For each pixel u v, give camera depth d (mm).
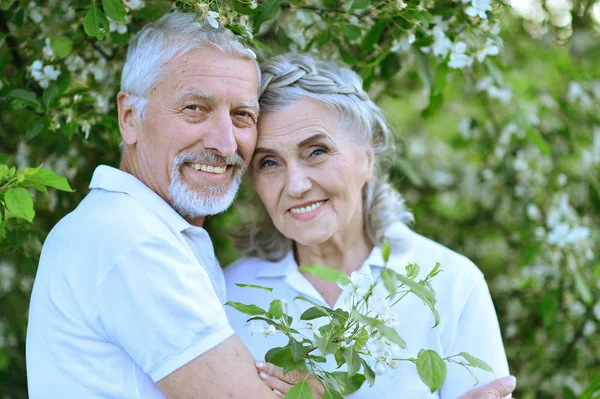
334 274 1727
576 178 3855
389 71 2947
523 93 3814
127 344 1972
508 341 3824
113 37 2609
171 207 2283
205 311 1980
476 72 3590
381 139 2578
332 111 2373
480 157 4047
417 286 1719
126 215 2070
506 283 4016
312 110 2357
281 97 2357
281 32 2771
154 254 1996
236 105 2238
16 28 3062
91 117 2707
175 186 2234
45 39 2748
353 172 2428
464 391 2373
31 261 2744
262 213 2645
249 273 2625
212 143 2201
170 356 1941
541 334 3746
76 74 2812
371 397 2344
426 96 4570
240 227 2725
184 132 2195
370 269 2543
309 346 1929
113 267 1976
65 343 2021
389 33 2785
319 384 2049
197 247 2303
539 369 3609
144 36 2238
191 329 1949
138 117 2248
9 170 1985
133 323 1953
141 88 2219
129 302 1958
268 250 2615
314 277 2557
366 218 2602
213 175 2258
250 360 1999
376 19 2713
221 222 3627
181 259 2033
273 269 2574
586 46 4215
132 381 2025
